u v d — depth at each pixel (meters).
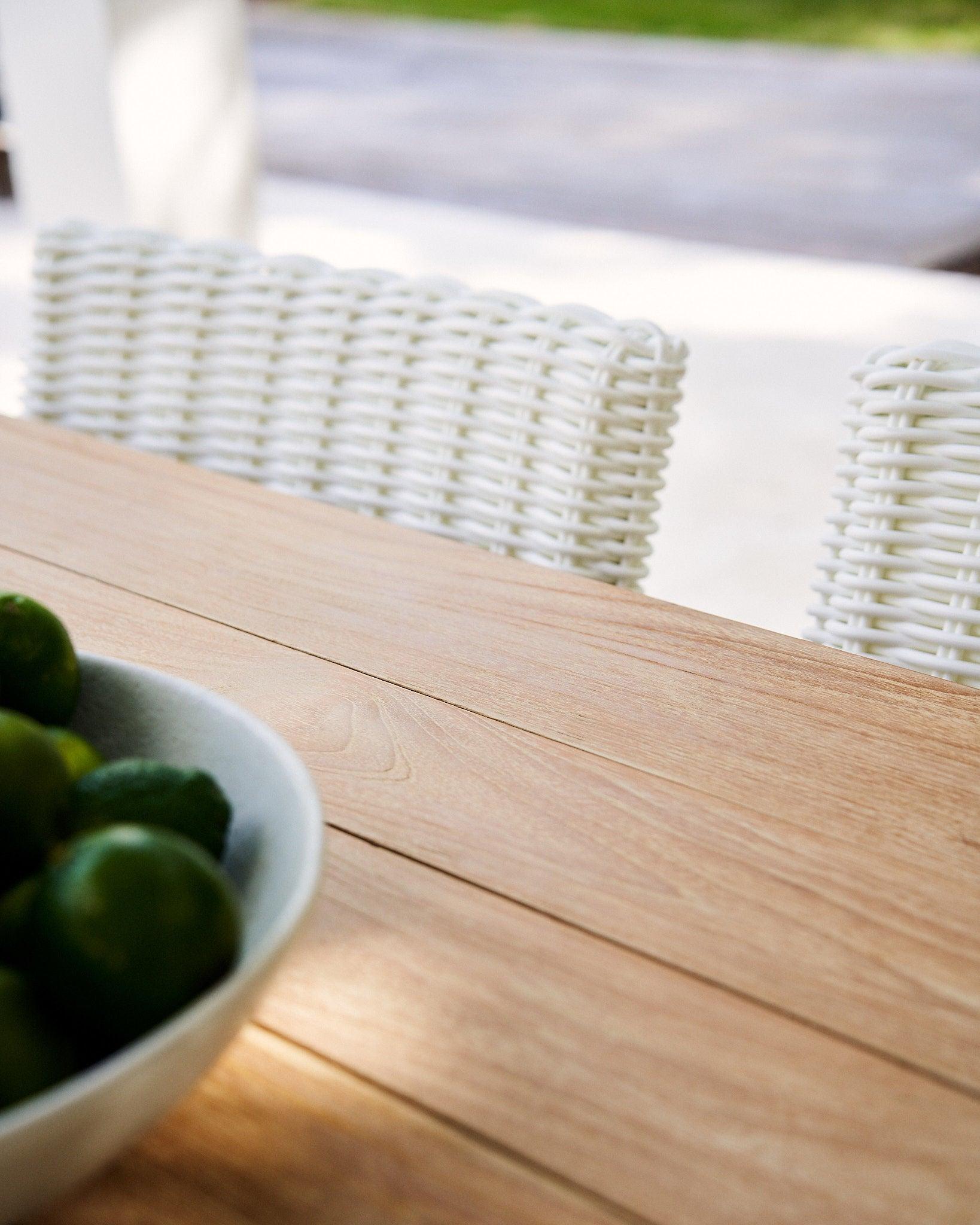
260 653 0.86
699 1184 0.58
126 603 0.90
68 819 0.61
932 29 12.96
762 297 5.46
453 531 1.18
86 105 3.41
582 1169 0.59
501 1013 0.64
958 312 5.35
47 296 1.35
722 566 3.29
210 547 0.97
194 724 0.69
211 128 3.61
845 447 1.00
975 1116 0.61
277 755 0.66
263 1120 0.60
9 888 0.59
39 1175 0.52
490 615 0.91
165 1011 0.55
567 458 1.09
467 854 0.72
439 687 0.84
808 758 0.79
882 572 0.99
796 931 0.68
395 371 1.19
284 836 0.63
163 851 0.56
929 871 0.72
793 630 2.98
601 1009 0.64
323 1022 0.63
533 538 1.13
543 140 9.20
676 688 0.84
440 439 1.17
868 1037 0.64
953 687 0.86
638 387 1.06
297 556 0.97
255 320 1.26
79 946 0.54
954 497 0.96
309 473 1.25
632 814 0.75
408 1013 0.64
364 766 0.77
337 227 6.15
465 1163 0.59
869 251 6.61
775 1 13.91
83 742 0.66
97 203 3.54
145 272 1.31
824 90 10.94
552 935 0.68
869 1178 0.59
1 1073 0.53
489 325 1.14
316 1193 0.58
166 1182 0.58
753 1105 0.61
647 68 11.79
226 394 1.30
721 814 0.75
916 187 8.12
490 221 6.59
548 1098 0.61
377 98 10.41
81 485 1.06
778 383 4.52
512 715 0.81
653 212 7.30
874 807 0.76
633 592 0.94
